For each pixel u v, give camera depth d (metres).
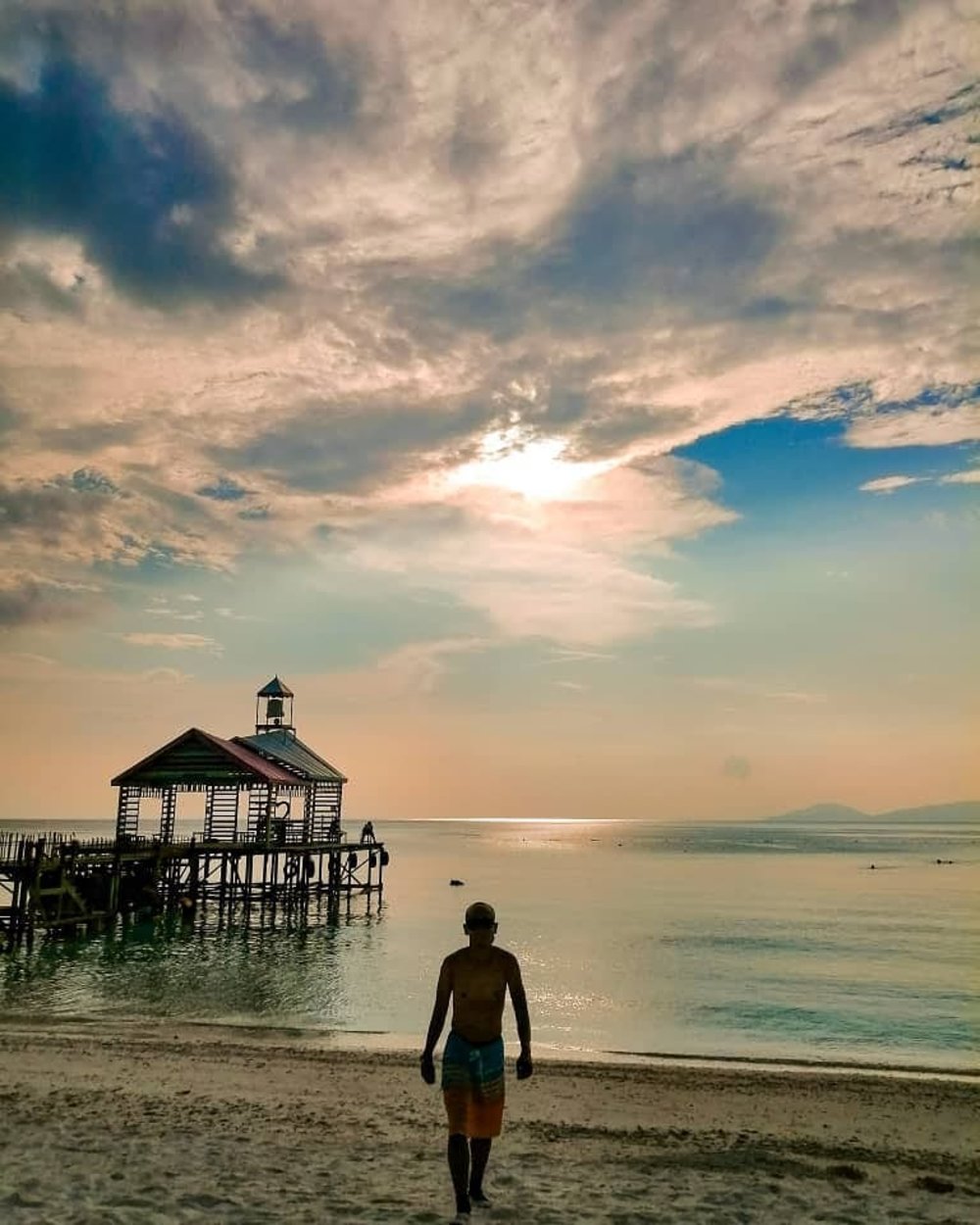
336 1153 10.30
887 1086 16.27
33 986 28.20
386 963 33.44
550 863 117.38
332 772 56.59
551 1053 20.11
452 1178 8.38
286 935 42.41
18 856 36.09
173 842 47.91
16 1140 10.48
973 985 29.98
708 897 66.44
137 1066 16.14
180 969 31.91
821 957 36.19
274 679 57.16
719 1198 8.88
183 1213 7.83
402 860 124.50
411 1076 15.86
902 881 84.31
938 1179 9.99
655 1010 25.77
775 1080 16.58
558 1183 9.26
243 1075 15.65
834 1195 9.20
